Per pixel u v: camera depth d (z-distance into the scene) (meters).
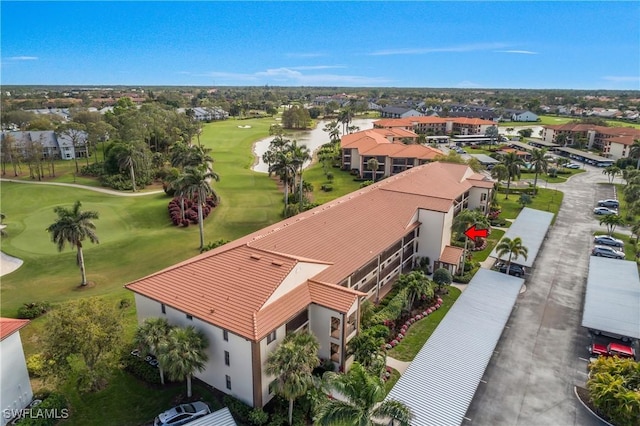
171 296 34.59
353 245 46.38
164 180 94.81
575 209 87.56
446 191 68.06
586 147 158.88
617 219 70.12
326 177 114.38
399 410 23.39
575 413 32.38
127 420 30.48
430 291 46.09
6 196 87.00
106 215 76.06
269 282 33.88
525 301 49.62
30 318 43.78
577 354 39.62
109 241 64.62
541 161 99.00
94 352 31.12
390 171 111.81
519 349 40.28
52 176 105.25
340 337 34.91
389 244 48.84
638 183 85.94
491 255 57.59
